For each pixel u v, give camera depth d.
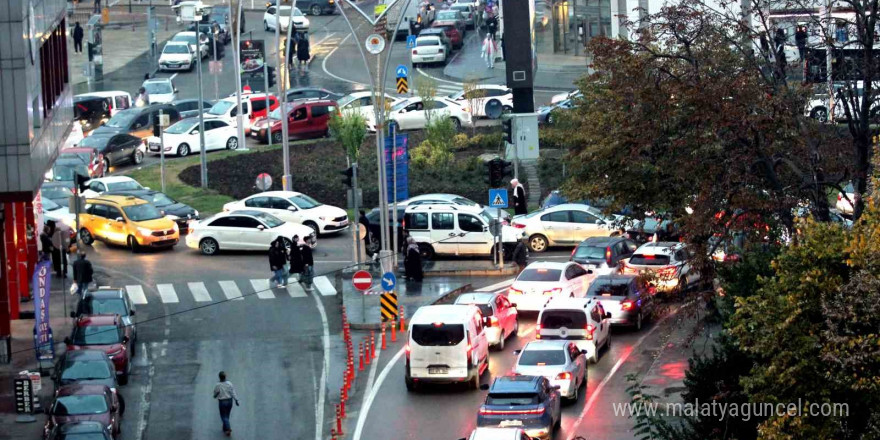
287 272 99.44
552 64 172.62
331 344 84.56
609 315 82.19
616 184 73.62
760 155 62.34
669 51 73.75
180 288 98.88
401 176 100.81
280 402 73.44
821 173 63.28
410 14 187.25
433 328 73.31
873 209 43.62
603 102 85.44
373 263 103.38
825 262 44.28
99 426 60.78
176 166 136.75
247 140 148.62
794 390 44.31
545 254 108.88
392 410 71.00
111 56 187.38
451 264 105.00
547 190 124.25
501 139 136.50
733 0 83.62
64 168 125.06
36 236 101.00
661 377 74.19
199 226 109.81
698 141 63.03
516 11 112.31
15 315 90.56
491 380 75.69
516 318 87.12
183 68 177.75
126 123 143.50
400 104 145.12
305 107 145.62
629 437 64.00
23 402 70.44
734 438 53.88
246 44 158.62
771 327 44.22
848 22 64.31
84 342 77.19
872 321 42.91
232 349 83.81
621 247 99.62
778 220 63.12
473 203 115.75
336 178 130.25
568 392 68.88
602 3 167.75
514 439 53.84
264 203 114.88
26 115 69.75
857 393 43.69
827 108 77.44
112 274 102.81
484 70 169.00
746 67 66.38
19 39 69.31
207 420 70.50
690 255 63.44
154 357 82.44
